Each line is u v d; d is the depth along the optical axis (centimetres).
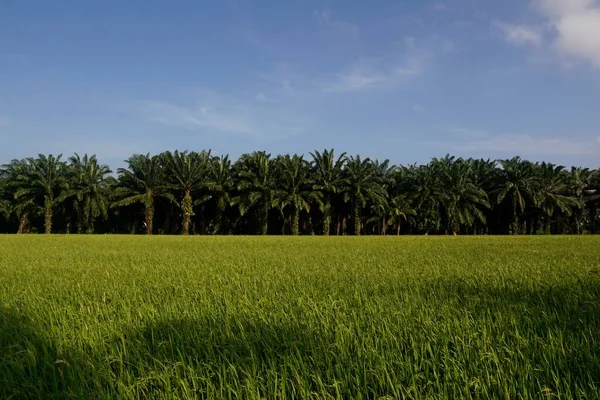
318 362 407
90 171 6025
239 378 393
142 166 5959
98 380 382
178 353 433
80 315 591
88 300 700
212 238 4066
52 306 648
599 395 335
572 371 388
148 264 1301
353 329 500
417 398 345
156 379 384
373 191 6181
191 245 2553
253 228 6506
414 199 6400
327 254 1716
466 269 1082
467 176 6550
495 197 6266
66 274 1066
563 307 589
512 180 6094
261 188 5934
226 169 6212
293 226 6091
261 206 6078
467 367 396
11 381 385
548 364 389
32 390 379
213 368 407
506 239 3469
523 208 5934
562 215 6400
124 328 527
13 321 564
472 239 3559
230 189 6138
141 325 539
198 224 6569
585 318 525
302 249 2102
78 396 359
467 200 6222
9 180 6225
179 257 1590
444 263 1263
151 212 5956
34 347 450
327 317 544
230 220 6525
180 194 6209
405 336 471
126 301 686
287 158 6172
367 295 717
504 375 370
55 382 379
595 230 6700
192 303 654
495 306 601
